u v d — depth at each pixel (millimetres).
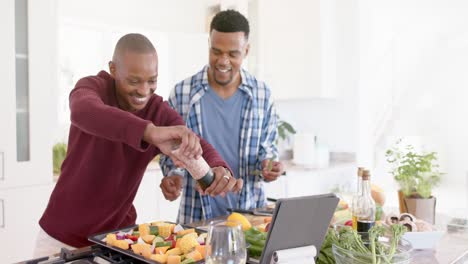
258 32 3744
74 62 3000
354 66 3436
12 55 2332
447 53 3834
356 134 3473
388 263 896
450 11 3699
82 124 1062
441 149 3912
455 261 1083
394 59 3830
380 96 3803
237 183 1277
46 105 2492
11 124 2340
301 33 3469
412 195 1483
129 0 3453
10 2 2316
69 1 3094
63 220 1329
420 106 3938
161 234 1187
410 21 3799
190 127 1867
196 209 1859
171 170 1769
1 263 2332
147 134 982
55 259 1021
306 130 3783
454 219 1490
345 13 3445
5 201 2330
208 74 1891
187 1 3854
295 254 896
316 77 3408
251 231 1120
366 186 1207
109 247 1062
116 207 1364
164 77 3488
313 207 901
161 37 3459
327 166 3371
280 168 1755
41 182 2477
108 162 1293
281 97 3633
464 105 3801
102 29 3139
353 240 949
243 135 1869
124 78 1161
